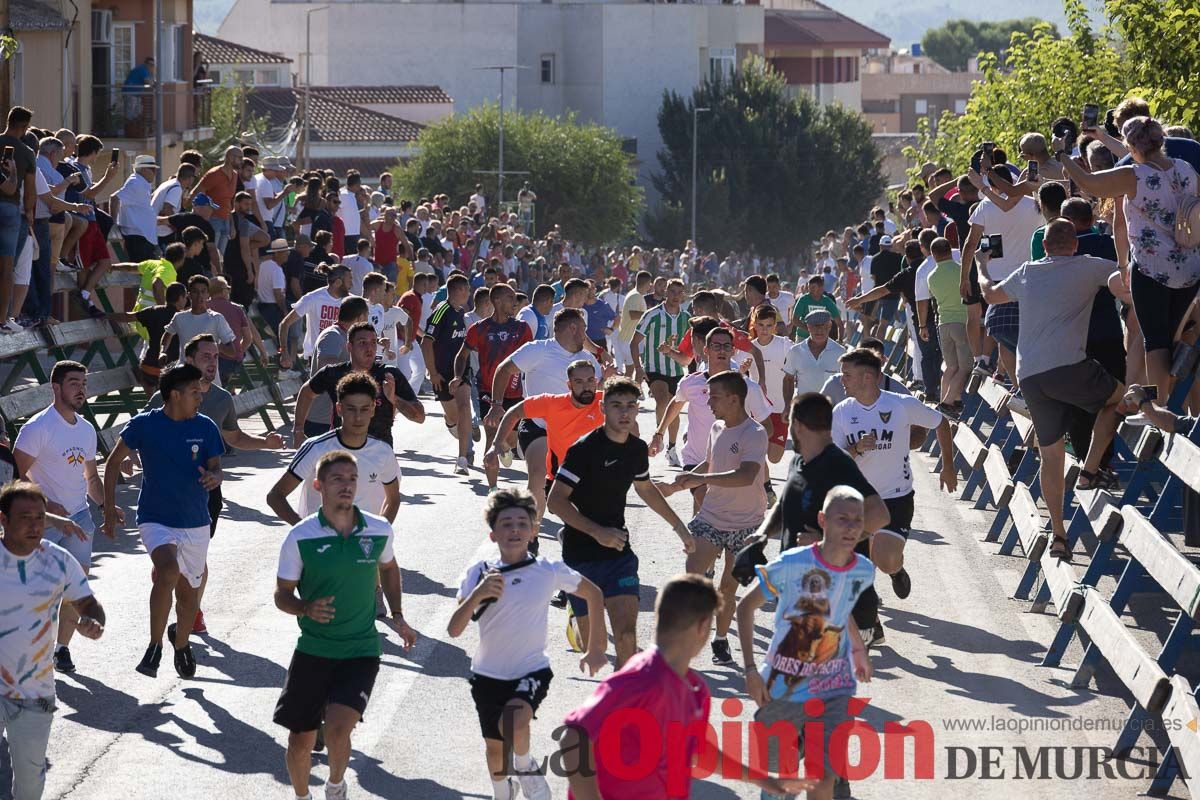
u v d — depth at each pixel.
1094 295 11.80
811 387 16.95
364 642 8.68
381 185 38.00
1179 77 22.70
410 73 110.31
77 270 21.33
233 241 25.23
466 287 20.12
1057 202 13.48
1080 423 13.20
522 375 17.92
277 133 80.19
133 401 22.72
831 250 42.12
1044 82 31.50
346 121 92.44
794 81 130.75
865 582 7.88
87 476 12.09
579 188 92.62
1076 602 11.15
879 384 12.09
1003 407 17.23
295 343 26.61
